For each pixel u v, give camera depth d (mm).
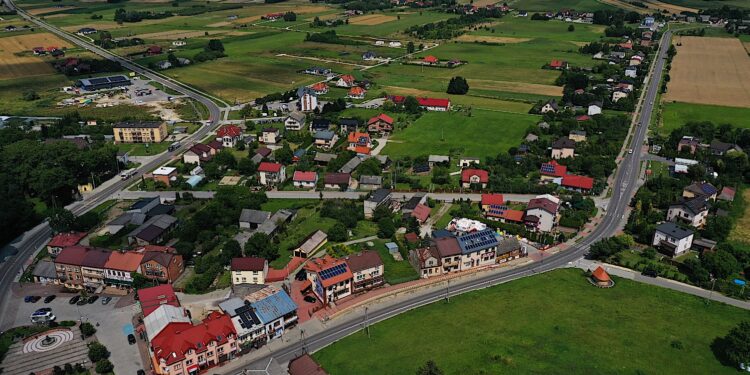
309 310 139875
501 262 162875
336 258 159750
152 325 123562
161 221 178125
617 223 185500
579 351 120000
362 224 186125
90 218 183500
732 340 118062
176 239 173625
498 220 186500
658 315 134875
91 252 153500
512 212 186000
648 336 126125
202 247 167375
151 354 119812
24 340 128750
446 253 154750
